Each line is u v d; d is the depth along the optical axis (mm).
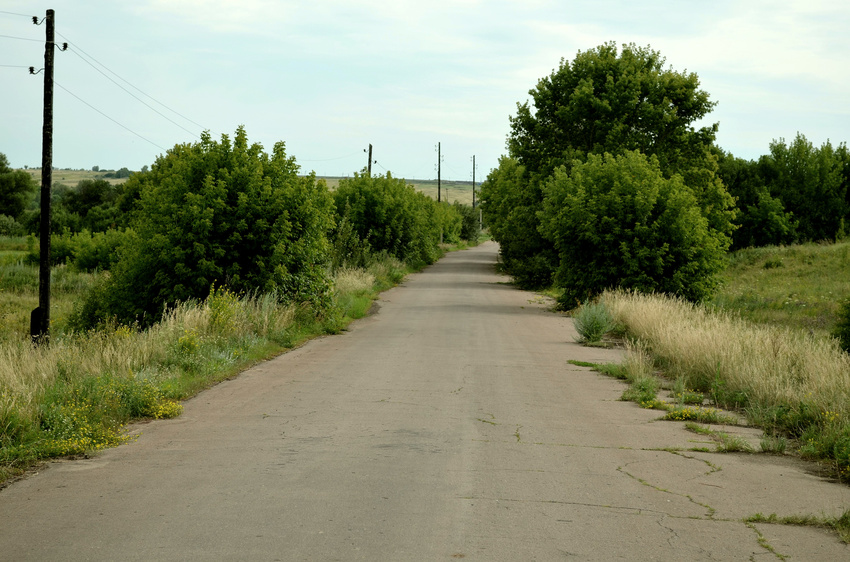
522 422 8930
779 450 7715
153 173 47156
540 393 11008
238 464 6793
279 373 12570
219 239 19672
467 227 113562
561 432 8422
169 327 13500
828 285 39906
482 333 19344
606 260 26562
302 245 20406
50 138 18000
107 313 19328
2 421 7379
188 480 6242
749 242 66688
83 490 5949
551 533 5035
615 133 41344
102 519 5219
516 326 21281
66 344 13062
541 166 45250
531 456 7258
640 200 25672
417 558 4527
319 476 6391
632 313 19391
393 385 11461
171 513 5355
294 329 17688
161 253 19078
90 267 46031
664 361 14148
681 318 17484
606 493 6039
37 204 108938
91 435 7648
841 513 5629
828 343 13461
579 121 44219
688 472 6801
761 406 9906
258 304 17484
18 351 12602
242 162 20547
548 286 38219
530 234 39188
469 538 4898
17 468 6590
